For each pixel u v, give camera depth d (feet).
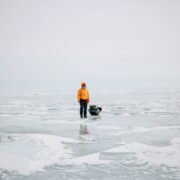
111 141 35.63
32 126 47.78
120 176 23.45
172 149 31.73
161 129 44.50
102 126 47.29
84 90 56.85
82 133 40.93
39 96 143.13
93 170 24.89
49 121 53.67
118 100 112.47
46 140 35.81
